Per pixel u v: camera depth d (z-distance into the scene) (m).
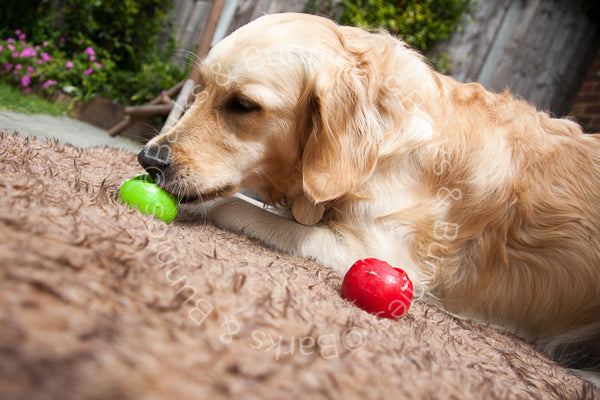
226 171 0.51
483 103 0.61
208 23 1.02
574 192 0.55
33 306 0.21
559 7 1.46
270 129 0.51
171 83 1.30
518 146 0.58
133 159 0.74
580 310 0.55
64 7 1.56
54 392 0.16
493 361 0.41
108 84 1.40
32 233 0.29
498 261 0.56
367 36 0.59
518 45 1.43
